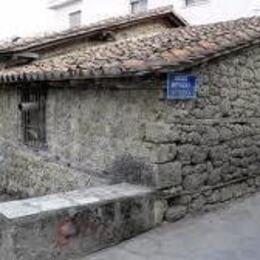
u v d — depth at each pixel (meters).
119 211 5.97
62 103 8.23
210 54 6.51
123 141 6.89
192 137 6.73
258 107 7.99
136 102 6.64
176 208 6.63
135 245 5.89
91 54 9.00
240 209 7.16
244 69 7.60
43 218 5.29
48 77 7.46
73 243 5.55
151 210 6.34
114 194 6.11
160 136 6.32
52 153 8.56
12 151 9.97
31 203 5.62
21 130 9.64
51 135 8.59
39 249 5.27
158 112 6.34
